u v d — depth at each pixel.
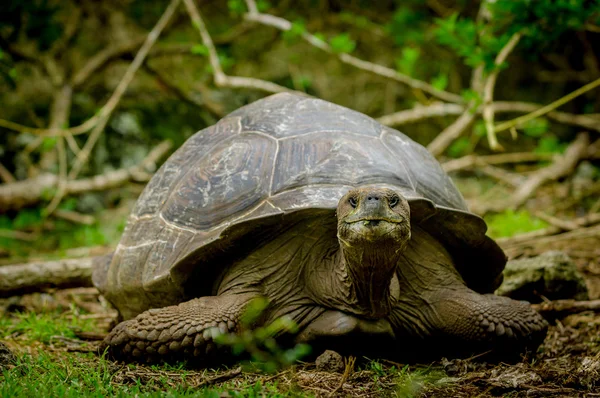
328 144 5.58
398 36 14.45
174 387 4.61
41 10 11.71
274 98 6.35
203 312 5.11
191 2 11.88
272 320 5.26
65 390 4.37
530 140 16.69
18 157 13.70
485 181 14.49
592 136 13.77
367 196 4.66
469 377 4.87
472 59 9.17
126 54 13.94
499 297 5.56
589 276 8.23
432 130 16.61
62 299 7.95
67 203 11.93
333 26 17.03
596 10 8.62
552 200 12.55
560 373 4.92
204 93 14.12
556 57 17.34
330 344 5.22
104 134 14.27
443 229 5.53
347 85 17.91
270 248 5.27
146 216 5.99
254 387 4.39
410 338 5.52
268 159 5.54
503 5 8.80
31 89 15.12
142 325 5.14
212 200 5.49
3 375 4.68
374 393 4.54
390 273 4.93
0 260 10.33
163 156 13.84
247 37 16.69
